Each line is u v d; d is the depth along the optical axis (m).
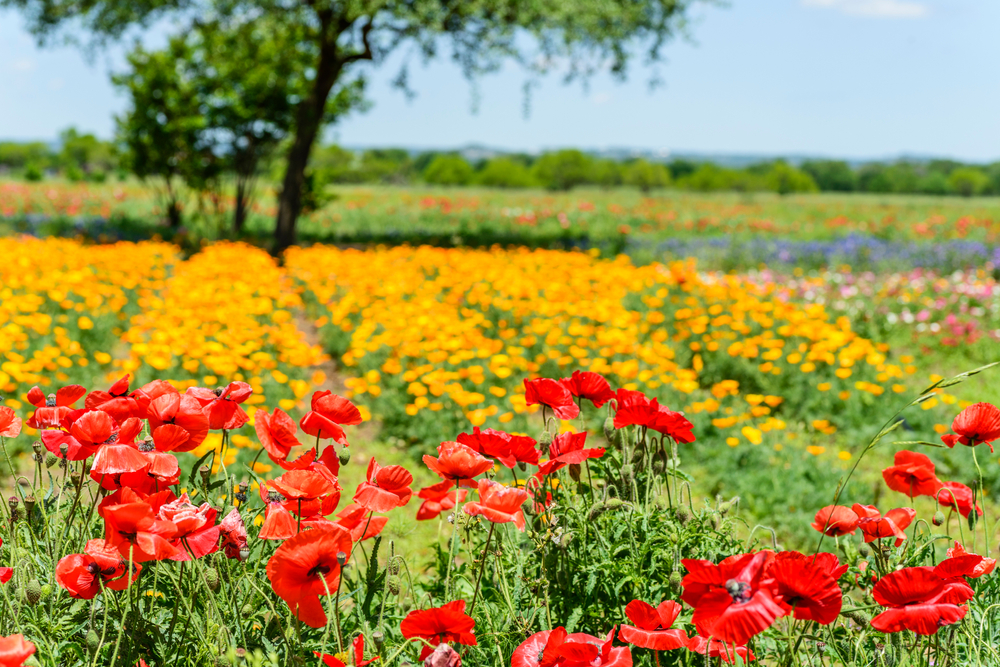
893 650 2.05
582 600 2.33
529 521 2.43
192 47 19.64
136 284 10.53
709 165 72.25
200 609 2.03
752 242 17.14
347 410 2.04
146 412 2.03
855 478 5.05
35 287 8.64
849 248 16.09
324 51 16.88
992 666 2.01
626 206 37.31
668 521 2.33
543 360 7.36
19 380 5.49
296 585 1.70
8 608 1.78
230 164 20.53
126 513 1.61
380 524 1.99
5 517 2.15
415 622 1.77
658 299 9.12
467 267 11.60
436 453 5.54
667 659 2.20
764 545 4.28
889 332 9.52
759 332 8.41
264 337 8.27
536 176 78.12
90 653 1.70
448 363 7.11
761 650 2.31
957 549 2.16
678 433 2.35
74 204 25.28
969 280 11.73
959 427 2.18
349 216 27.39
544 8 14.59
